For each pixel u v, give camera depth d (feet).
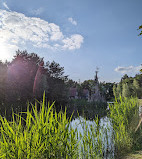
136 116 16.02
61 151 6.93
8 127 6.33
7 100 31.48
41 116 7.06
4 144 6.00
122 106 16.67
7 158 5.84
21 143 6.06
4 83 33.30
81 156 9.08
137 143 13.60
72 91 158.51
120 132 13.52
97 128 11.19
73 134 7.82
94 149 10.08
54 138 6.88
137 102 19.80
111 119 14.75
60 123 7.64
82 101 72.28
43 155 6.40
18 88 35.06
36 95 39.27
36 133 6.53
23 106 29.68
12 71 36.70
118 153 11.62
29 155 6.00
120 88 150.00
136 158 10.70
